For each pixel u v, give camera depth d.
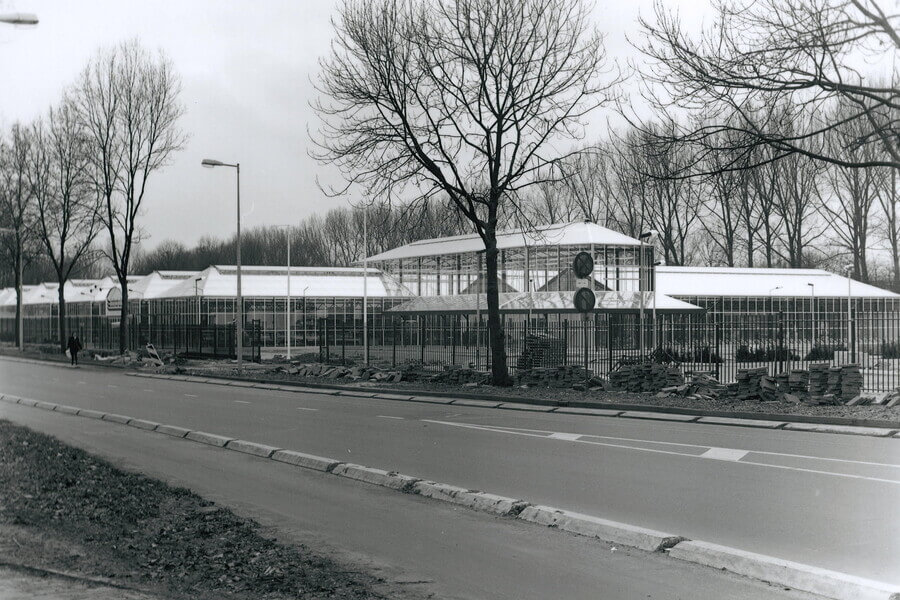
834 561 7.91
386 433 17.64
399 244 87.56
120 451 15.55
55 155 56.84
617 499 10.69
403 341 46.25
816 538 8.72
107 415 21.23
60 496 10.20
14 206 65.00
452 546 8.75
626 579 7.56
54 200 61.78
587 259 26.06
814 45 14.88
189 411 22.80
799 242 68.62
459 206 28.56
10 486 10.66
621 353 37.50
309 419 20.59
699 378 24.97
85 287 89.38
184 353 56.28
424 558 8.28
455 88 28.61
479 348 37.94
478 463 13.59
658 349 33.38
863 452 14.45
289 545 8.64
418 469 13.05
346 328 59.91
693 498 10.70
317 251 118.94
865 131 22.83
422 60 28.20
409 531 9.41
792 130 23.16
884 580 7.34
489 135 28.36
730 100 16.03
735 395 23.34
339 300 67.81
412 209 28.61
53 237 66.69
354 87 28.19
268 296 66.00
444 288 64.50
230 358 51.72
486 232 28.98
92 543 8.07
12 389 31.88
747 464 13.26
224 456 14.98
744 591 7.20
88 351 63.50
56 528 8.56
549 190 79.00
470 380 30.45
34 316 96.88
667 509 10.09
